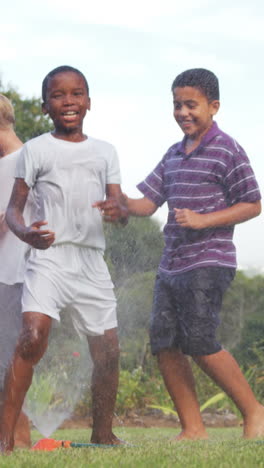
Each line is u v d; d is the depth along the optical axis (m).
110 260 5.25
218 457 3.46
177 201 5.52
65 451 3.88
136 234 5.32
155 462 3.32
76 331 4.70
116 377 4.71
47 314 4.36
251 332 10.95
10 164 5.10
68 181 4.62
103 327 4.64
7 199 5.07
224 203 5.51
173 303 5.42
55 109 4.73
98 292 4.64
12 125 5.48
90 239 4.62
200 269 5.30
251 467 3.20
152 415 9.27
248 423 5.26
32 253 4.55
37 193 4.68
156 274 5.51
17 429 4.82
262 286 11.61
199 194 5.46
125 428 7.82
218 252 5.36
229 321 11.24
